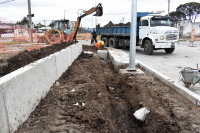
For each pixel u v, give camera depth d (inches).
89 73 245.9
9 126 93.7
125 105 177.8
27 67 127.2
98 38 899.4
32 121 114.3
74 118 123.6
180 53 493.0
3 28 485.4
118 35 581.6
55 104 142.2
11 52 343.0
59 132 105.8
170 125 116.2
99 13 483.8
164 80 201.0
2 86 88.2
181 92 164.6
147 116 140.2
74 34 530.0
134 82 206.7
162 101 152.1
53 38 615.5
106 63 394.9
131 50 245.9
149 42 462.6
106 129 118.5
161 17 473.4
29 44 554.6
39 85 141.9
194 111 132.3
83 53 428.1
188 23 1395.2
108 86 228.4
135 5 232.8
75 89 179.0
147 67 259.3
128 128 138.9
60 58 214.4
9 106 94.5
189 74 177.0
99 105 146.0
